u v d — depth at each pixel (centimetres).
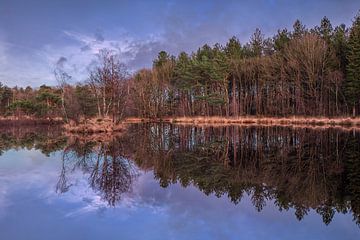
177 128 4519
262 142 2639
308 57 5219
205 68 6475
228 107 6425
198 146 2461
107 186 1183
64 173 1430
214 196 1030
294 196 1020
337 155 1852
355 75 4791
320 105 5134
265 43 6869
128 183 1235
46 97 6881
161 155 2005
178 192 1088
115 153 2084
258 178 1301
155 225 760
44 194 1055
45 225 758
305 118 5044
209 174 1402
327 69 5175
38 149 2291
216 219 803
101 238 677
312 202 952
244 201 970
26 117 6562
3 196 1025
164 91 7162
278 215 832
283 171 1433
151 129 4362
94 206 917
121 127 3766
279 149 2184
